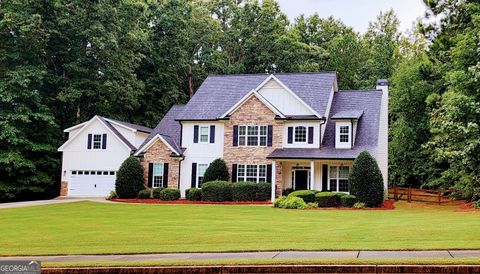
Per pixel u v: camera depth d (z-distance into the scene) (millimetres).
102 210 27266
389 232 16047
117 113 50656
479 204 28844
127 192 36250
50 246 14570
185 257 12219
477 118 26484
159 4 56031
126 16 47188
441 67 38062
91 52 44156
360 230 16875
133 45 47594
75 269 11094
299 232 16781
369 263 10672
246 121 36812
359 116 34969
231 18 65000
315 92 37531
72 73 45656
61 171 43750
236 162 36719
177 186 37656
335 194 30656
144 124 53375
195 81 60281
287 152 34750
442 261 10648
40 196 43844
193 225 19391
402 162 43531
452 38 35031
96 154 39969
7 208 29234
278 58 58938
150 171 38219
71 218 22828
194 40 58500
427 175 43688
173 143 39188
